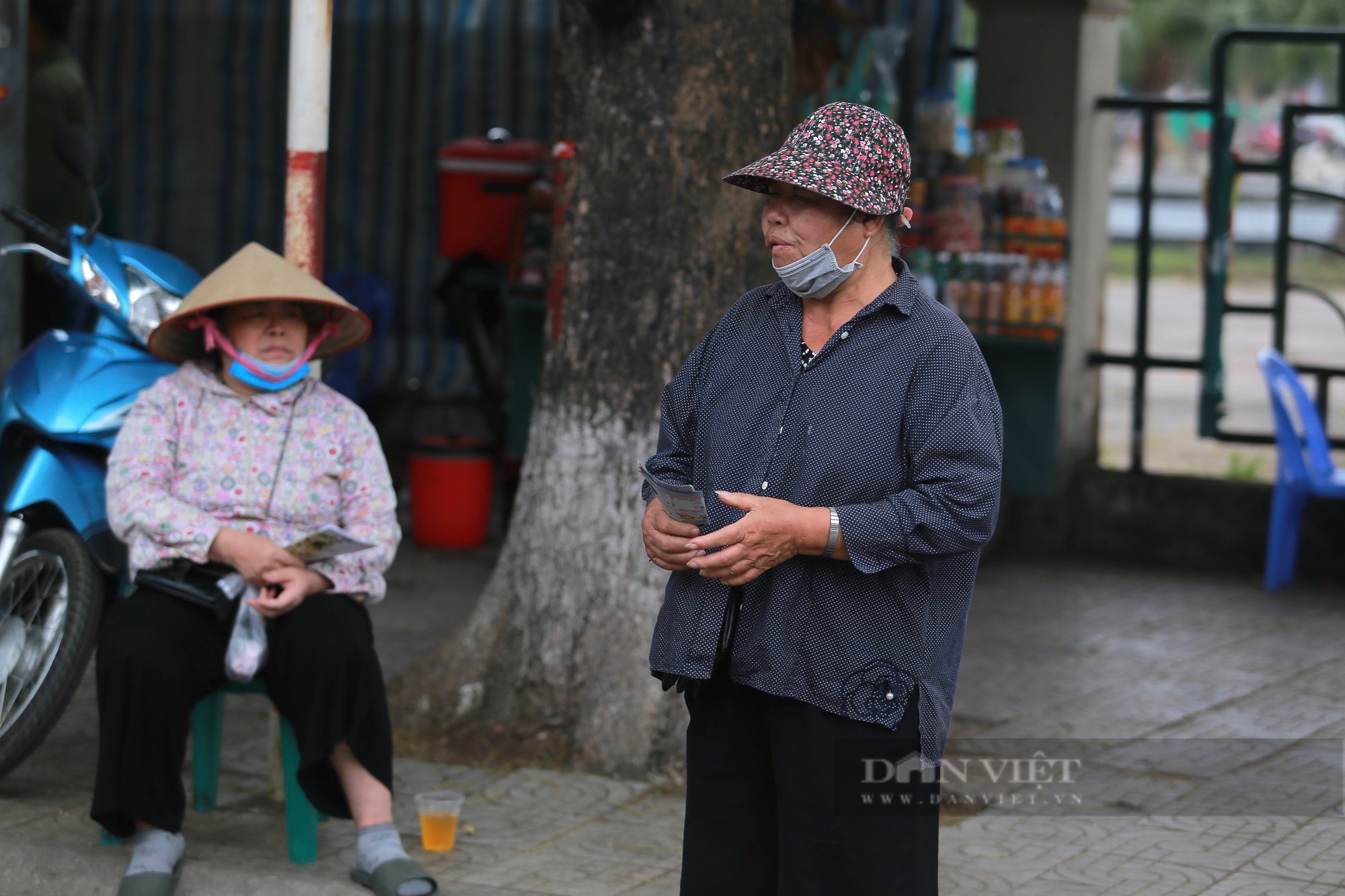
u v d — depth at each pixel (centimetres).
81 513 748
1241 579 1283
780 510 466
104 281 754
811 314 499
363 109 1584
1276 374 1212
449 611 1131
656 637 510
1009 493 1239
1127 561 1349
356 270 1609
